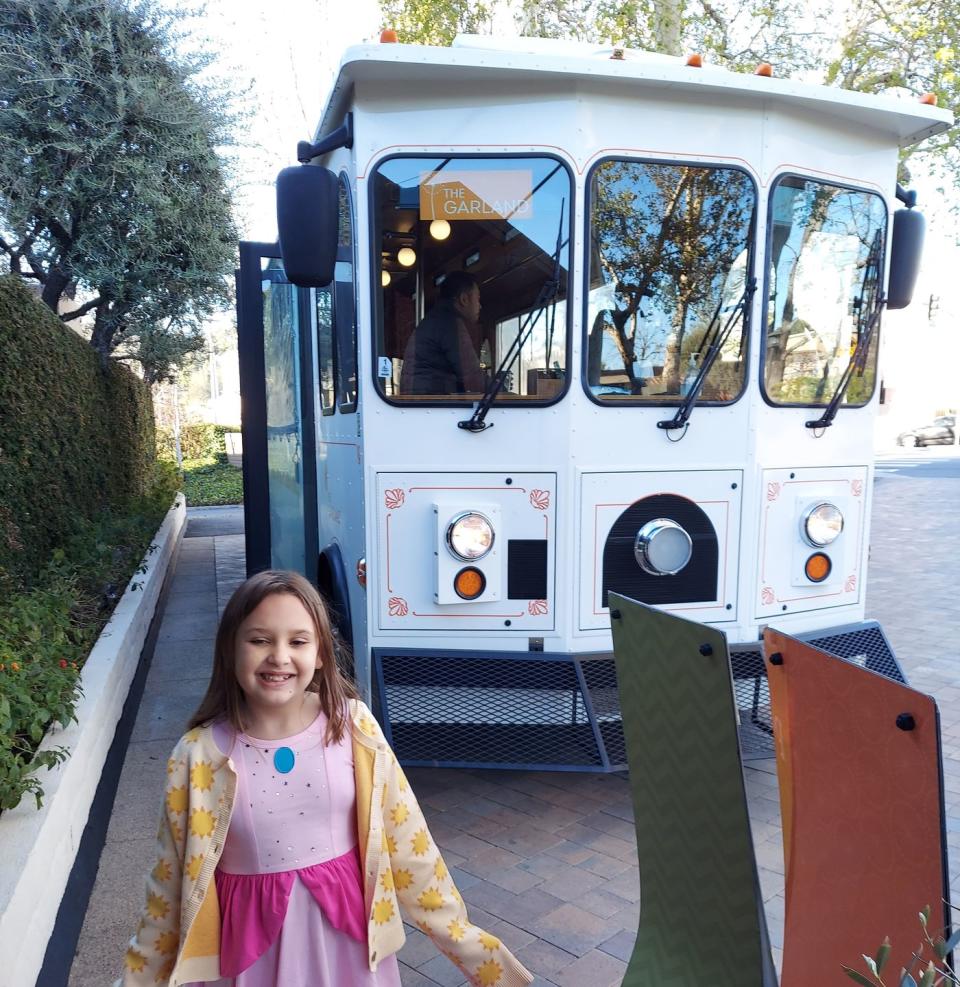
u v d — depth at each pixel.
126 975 1.76
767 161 3.67
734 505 3.75
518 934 2.96
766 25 11.04
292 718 1.81
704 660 1.78
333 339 4.24
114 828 3.70
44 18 9.16
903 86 10.86
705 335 3.69
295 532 5.48
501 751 3.31
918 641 6.85
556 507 3.57
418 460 3.54
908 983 1.32
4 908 2.18
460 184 3.47
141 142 9.70
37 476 5.56
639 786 2.20
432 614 3.59
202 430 25.14
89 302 10.55
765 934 1.80
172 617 7.72
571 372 3.54
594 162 3.49
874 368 4.09
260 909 1.72
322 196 3.30
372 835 1.79
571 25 10.48
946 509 15.76
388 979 1.84
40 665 3.56
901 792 1.51
